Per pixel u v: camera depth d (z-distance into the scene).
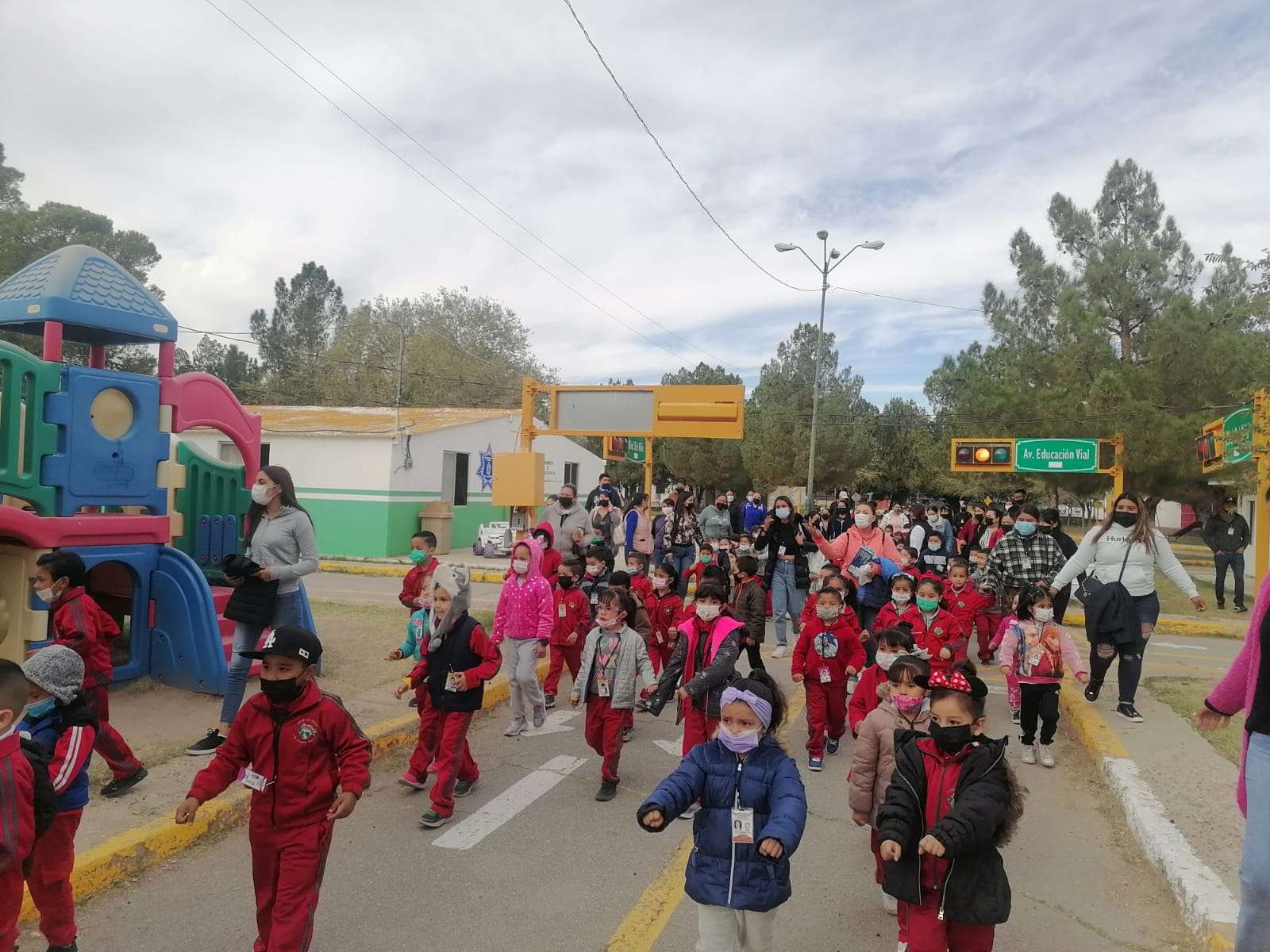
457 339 52.97
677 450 40.91
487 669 5.57
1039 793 6.31
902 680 4.31
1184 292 23.44
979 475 39.41
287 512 6.75
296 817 3.47
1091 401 21.62
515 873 4.77
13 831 2.91
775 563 11.60
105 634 5.39
